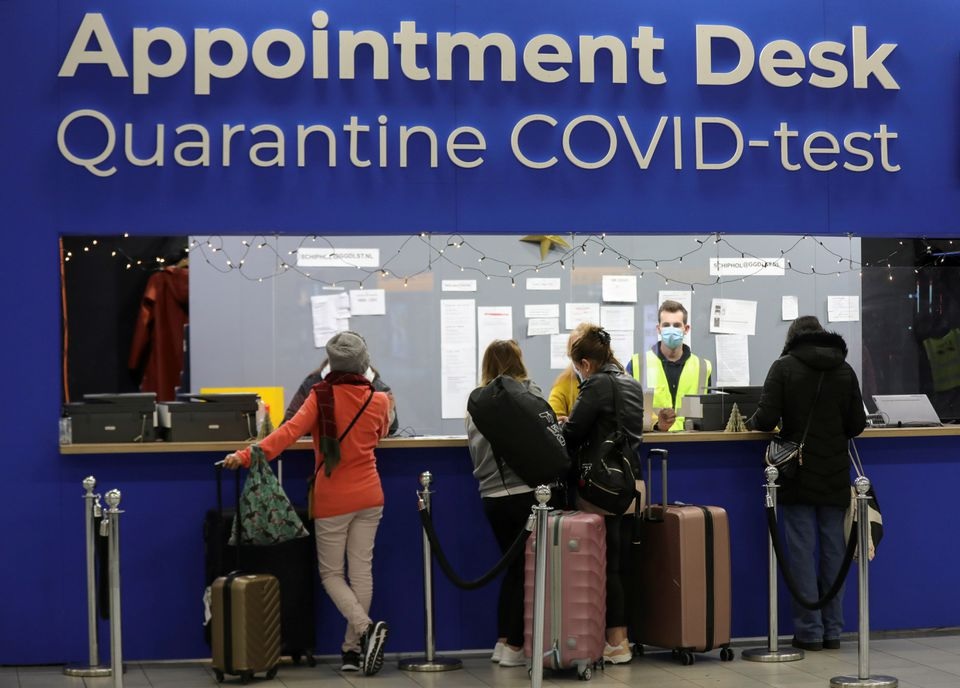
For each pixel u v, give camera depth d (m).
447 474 6.57
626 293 7.84
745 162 6.96
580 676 5.86
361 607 6.07
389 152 6.67
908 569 6.98
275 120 6.60
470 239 7.87
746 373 7.80
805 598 6.29
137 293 7.92
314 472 6.31
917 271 7.63
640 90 6.87
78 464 6.39
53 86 6.47
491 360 6.25
